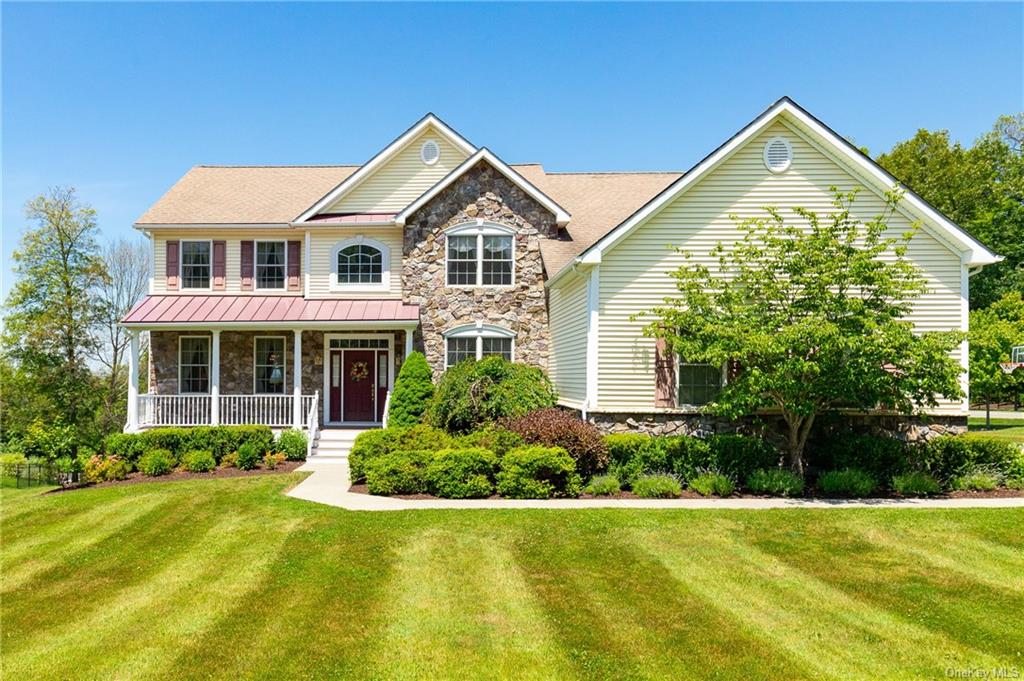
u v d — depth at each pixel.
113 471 15.04
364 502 12.09
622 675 5.84
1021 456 13.27
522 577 8.24
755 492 12.53
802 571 8.45
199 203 21.81
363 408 20.67
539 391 16.23
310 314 19.33
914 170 40.91
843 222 14.06
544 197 19.27
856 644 6.43
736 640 6.50
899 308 12.36
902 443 13.19
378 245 20.62
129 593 8.05
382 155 20.81
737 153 14.32
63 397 31.09
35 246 31.12
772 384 11.71
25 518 11.96
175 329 19.23
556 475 12.58
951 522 10.48
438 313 19.48
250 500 12.53
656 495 12.34
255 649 6.41
